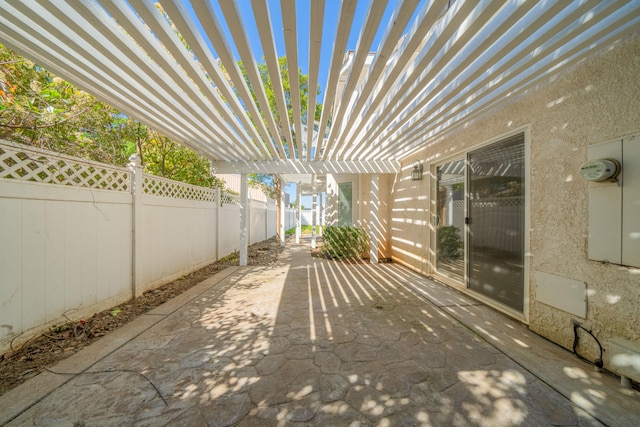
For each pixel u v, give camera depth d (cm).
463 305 362
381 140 447
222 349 244
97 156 424
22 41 191
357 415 164
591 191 220
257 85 242
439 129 408
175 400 177
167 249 469
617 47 200
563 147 246
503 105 325
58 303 270
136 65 220
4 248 223
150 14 159
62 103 327
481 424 156
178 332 279
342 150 530
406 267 625
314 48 189
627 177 194
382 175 750
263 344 254
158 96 263
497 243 346
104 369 211
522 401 175
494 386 190
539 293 272
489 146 360
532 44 190
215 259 679
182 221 519
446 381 197
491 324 299
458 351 240
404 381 197
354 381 197
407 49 200
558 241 251
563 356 230
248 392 186
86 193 304
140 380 198
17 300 232
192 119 336
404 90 259
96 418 161
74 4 147
